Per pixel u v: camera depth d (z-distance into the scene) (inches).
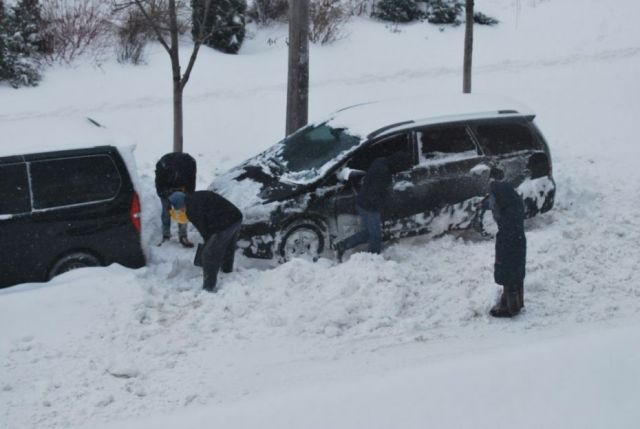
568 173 461.1
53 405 235.1
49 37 591.8
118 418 226.2
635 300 311.3
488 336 281.4
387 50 689.0
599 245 357.7
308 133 387.2
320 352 269.7
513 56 692.7
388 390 199.0
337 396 198.4
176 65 421.7
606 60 676.7
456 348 269.0
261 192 348.8
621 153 497.4
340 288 305.9
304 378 246.7
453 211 365.4
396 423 181.8
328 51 676.7
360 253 325.1
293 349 272.5
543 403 184.2
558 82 631.8
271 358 265.3
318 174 347.6
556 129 544.7
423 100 393.7
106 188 321.4
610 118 559.5
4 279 307.3
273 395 220.2
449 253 355.3
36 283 309.6
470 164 366.3
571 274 333.7
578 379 194.2
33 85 558.3
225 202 309.9
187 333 283.0
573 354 209.5
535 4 812.0
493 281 322.0
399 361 257.8
